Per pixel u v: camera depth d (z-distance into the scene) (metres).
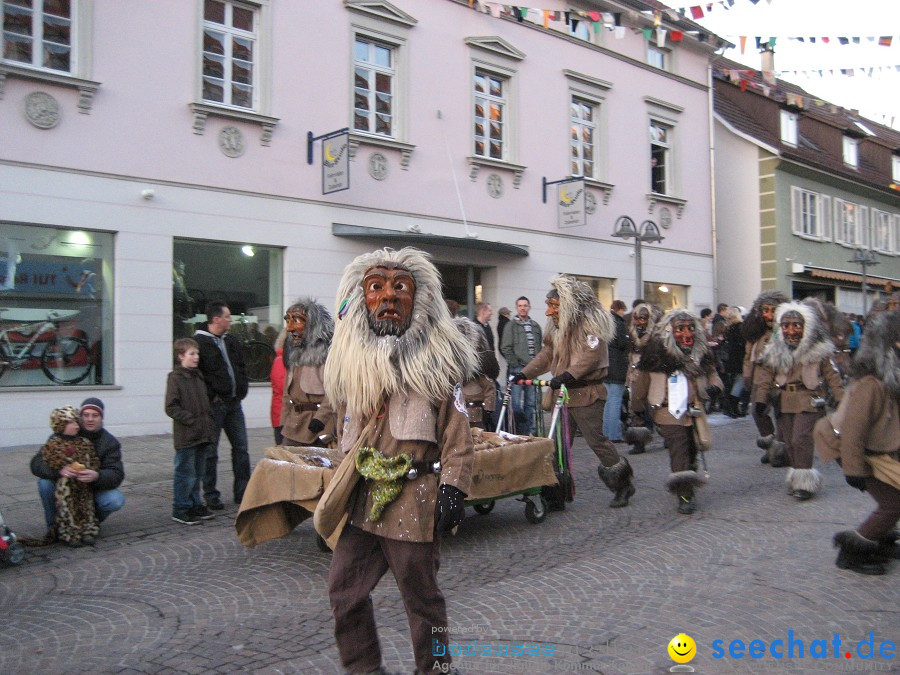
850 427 4.67
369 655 3.23
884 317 4.64
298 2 12.71
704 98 20.77
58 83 10.31
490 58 15.50
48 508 6.01
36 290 10.32
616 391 10.77
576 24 17.45
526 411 11.02
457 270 15.45
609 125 18.02
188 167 11.55
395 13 13.91
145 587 5.01
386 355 3.13
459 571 5.26
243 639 4.12
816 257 24.38
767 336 8.92
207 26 11.83
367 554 3.23
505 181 15.78
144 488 7.91
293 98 12.65
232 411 7.24
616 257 18.09
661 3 19.12
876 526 4.87
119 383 10.90
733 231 23.47
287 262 12.62
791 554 5.51
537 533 6.26
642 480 8.45
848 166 27.09
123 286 10.93
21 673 3.74
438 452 3.19
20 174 10.09
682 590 4.79
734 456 9.92
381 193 13.76
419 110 14.35
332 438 6.25
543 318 16.44
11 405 10.00
